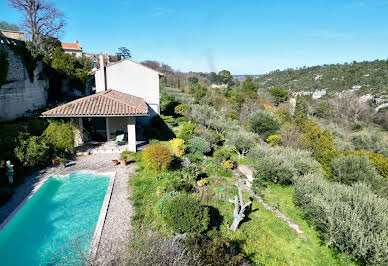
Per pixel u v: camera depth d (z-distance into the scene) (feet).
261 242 32.65
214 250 23.67
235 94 177.58
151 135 76.07
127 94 81.76
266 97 214.69
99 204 35.01
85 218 31.35
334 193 38.17
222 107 137.80
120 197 36.27
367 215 31.58
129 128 56.24
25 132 46.96
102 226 28.68
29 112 69.21
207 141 68.64
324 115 177.78
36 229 28.66
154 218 31.35
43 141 46.24
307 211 38.22
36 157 43.39
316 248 32.96
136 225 29.27
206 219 28.68
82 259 20.04
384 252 26.53
